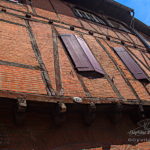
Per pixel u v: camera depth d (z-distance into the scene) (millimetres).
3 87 3389
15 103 3174
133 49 8133
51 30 6020
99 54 6184
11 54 4230
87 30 7426
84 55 5492
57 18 7379
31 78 3926
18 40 4773
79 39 6141
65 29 6551
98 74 5215
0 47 4246
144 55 8195
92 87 4668
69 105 3670
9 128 3234
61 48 5449
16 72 3855
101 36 7570
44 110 3609
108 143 4141
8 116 3330
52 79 4215
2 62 3893
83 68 4980
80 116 4113
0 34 4617
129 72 6227
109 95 4734
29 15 6059
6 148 3010
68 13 8484
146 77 6285
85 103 3824
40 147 3311
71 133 3814
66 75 4562
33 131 3424
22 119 3244
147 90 5855
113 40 7855
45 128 3584
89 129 4105
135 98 5164
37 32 5531
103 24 9422
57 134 3646
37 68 4270
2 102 3102
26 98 3209
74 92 4207
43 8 7535
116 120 4484
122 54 6926
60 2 9438
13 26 5184
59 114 3543
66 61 5043
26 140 3258
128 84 5586
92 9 11164
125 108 4656
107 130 4371
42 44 5152
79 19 8461
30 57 4465
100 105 4094
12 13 5758
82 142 3812
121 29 10109
